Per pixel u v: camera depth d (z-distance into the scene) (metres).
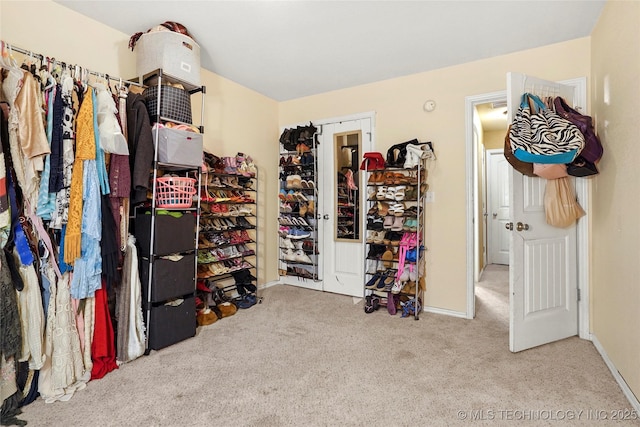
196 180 2.65
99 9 2.18
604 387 1.80
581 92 2.52
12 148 1.65
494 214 5.87
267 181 3.96
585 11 2.19
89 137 1.86
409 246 2.98
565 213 2.34
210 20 2.33
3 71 1.65
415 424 1.50
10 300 1.58
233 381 1.87
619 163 1.89
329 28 2.43
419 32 2.48
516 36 2.53
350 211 3.68
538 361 2.11
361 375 1.93
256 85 3.59
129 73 2.51
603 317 2.18
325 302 3.41
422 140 3.20
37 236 1.74
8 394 1.57
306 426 1.49
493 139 5.81
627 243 1.76
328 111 3.79
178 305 2.36
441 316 3.00
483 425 1.50
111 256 2.00
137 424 1.50
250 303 3.22
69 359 1.78
